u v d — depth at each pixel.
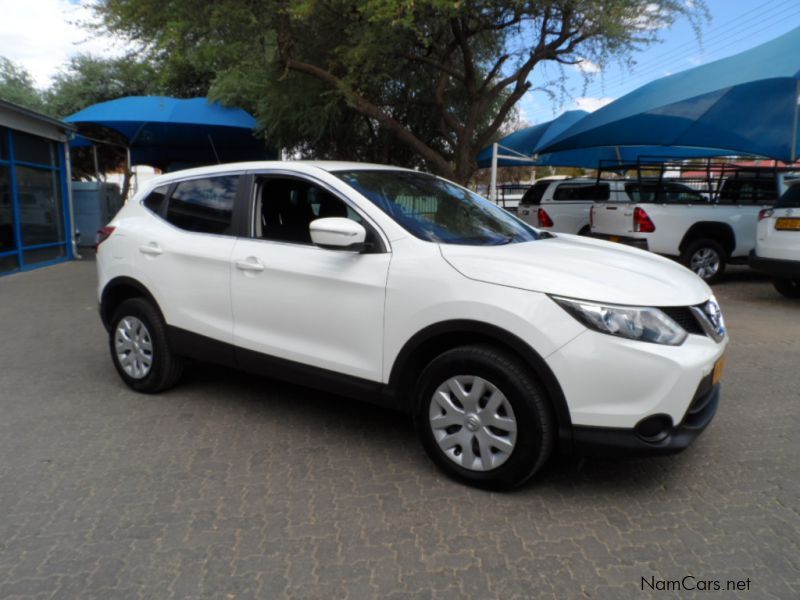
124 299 4.95
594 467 3.56
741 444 3.88
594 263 3.34
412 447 3.86
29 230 12.03
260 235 4.11
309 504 3.17
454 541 2.85
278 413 4.43
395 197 3.88
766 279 10.60
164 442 3.94
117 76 18.77
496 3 9.01
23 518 3.05
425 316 3.29
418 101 12.02
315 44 10.04
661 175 10.65
